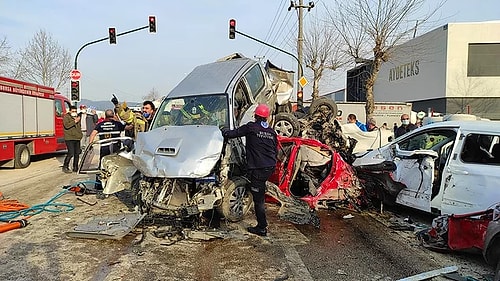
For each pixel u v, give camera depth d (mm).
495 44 32656
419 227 6934
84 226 6293
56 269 4945
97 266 5070
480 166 6129
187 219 6594
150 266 5105
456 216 5504
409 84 39812
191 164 6102
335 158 7887
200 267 5105
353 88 52156
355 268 5152
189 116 7777
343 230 6820
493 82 32906
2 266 5008
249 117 7832
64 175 12391
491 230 4672
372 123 14211
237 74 8609
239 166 7094
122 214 6898
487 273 5051
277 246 5938
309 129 10469
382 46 23406
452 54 33344
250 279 4773
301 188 8109
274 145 6473
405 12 23094
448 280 4809
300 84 23203
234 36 23531
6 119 13102
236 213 6938
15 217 7172
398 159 7656
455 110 33656
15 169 13867
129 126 10688
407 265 5285
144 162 6352
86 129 19375
